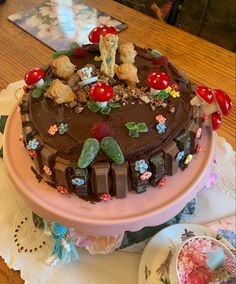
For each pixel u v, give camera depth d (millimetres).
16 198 395
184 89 364
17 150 365
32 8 606
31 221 379
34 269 349
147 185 337
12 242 365
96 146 307
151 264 346
